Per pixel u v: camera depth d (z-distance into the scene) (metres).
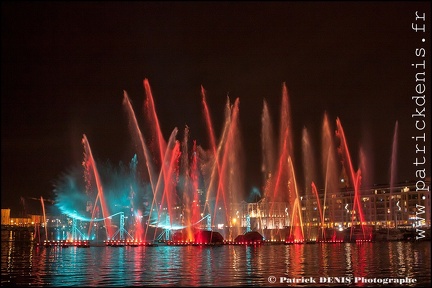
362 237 125.31
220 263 52.09
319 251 75.19
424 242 116.94
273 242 108.44
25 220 168.38
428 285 34.50
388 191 181.25
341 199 195.00
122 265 50.34
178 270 44.75
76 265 50.72
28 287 34.47
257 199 171.88
